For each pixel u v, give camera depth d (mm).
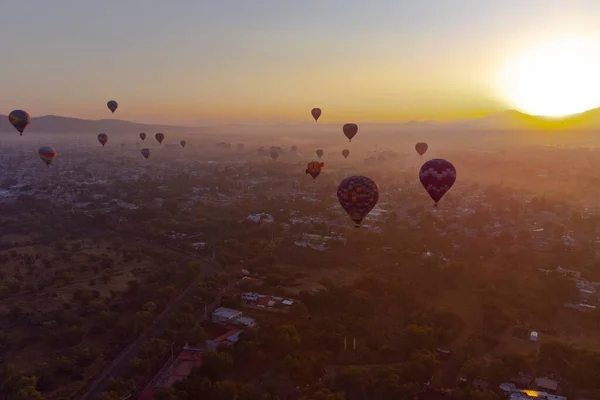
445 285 138750
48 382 92125
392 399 85125
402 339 105438
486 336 106812
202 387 86125
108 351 105250
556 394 88250
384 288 130000
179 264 159375
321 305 121500
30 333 112875
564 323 117750
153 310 120750
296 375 92062
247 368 96438
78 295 132375
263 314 120250
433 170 123938
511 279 141125
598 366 92688
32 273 153875
